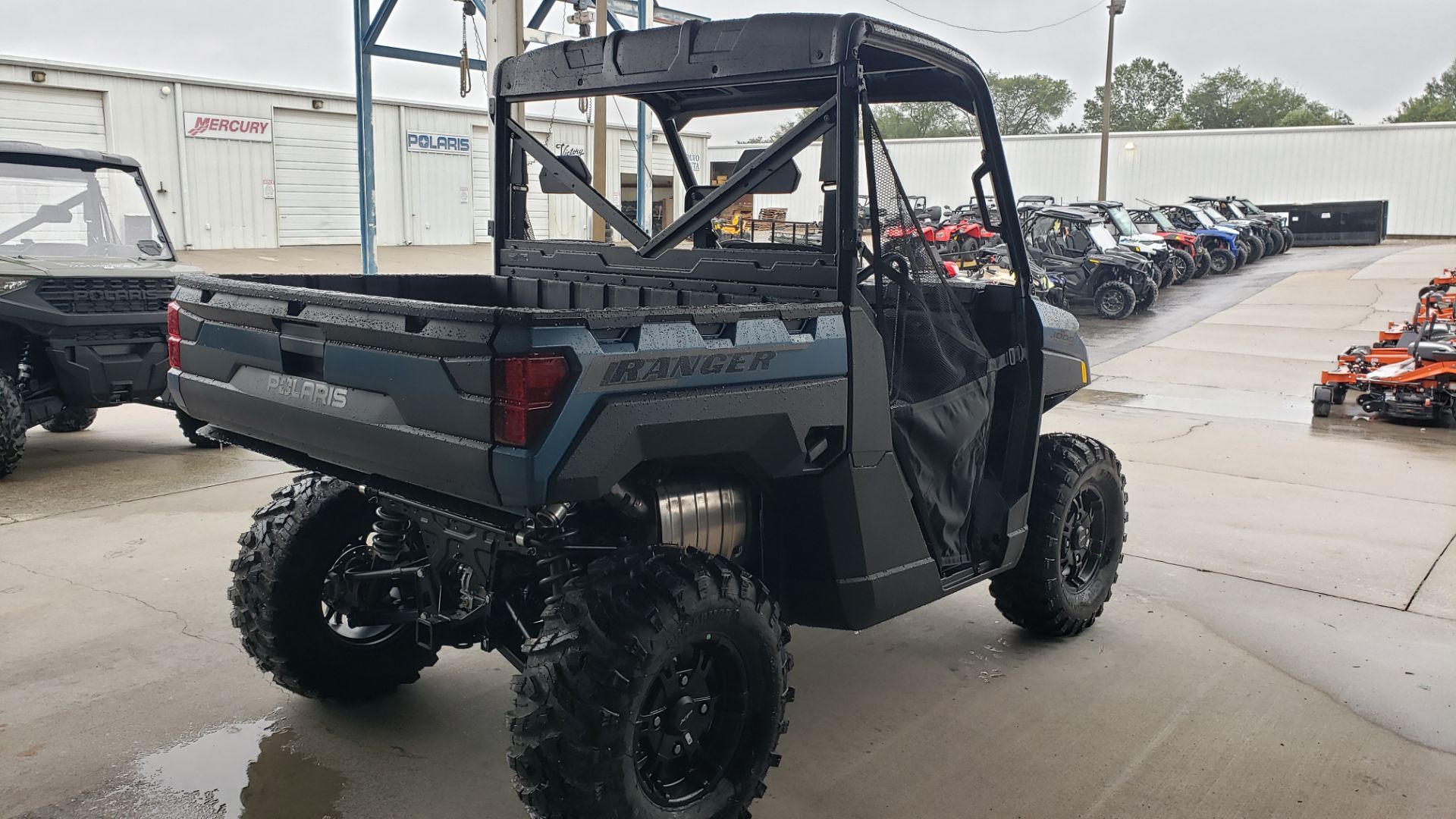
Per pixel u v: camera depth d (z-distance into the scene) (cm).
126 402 629
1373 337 1307
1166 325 1462
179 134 2169
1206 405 895
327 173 2438
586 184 316
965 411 314
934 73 320
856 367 262
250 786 275
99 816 259
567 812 216
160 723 309
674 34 280
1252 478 634
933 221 365
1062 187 3462
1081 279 1579
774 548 280
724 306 232
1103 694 341
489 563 248
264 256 2159
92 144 2050
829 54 252
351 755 293
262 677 341
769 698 246
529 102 335
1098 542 397
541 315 200
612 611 220
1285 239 2559
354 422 236
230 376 281
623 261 310
